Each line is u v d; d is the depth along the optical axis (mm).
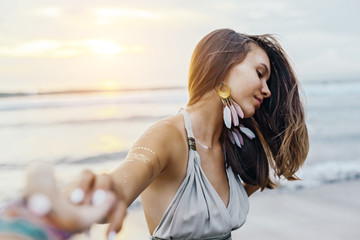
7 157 12812
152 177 1257
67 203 416
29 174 383
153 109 25531
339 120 20547
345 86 38281
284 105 1940
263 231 5781
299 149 2016
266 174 1988
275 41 1863
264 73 1721
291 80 1923
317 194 7652
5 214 369
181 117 1655
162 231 1611
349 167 10164
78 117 21750
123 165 1140
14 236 356
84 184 563
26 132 17344
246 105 1687
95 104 27156
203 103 1718
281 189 7988
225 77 1682
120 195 601
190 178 1582
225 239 1701
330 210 6719
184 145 1578
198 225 1592
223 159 1848
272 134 2000
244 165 1945
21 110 24156
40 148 14195
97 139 16031
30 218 369
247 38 1756
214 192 1639
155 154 1310
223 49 1672
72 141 15508
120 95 33969
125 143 15328
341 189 8016
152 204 1617
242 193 1901
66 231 397
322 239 5488
